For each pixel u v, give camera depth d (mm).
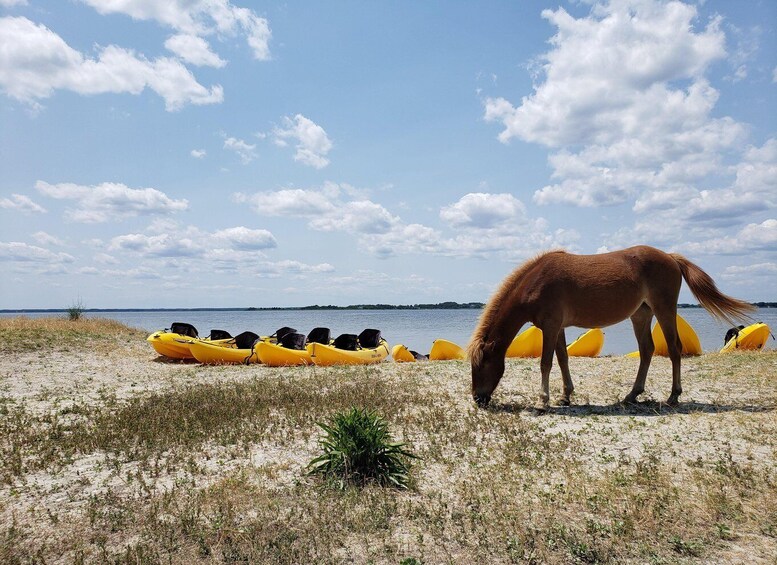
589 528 4656
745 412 8352
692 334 15461
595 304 9180
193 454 6992
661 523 4766
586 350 17250
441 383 11688
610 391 10516
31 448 7379
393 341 44125
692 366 12477
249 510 5164
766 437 7082
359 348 18609
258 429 8039
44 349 17062
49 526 4930
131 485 5938
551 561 4211
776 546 4379
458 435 7551
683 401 9375
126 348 19281
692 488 5551
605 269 9211
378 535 4633
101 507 5344
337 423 6438
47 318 24328
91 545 4559
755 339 15492
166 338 17562
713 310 9641
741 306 9477
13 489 5844
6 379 13367
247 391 11367
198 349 17016
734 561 4172
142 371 15414
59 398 11242
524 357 16406
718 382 10602
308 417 8633
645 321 9750
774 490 5387
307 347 16797
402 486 5762
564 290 9242
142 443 7523
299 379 13016
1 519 5105
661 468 6129
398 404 9531
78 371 14828
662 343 15562
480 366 9516
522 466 6332
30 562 4281
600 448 6984
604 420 8281
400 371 13500
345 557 4312
